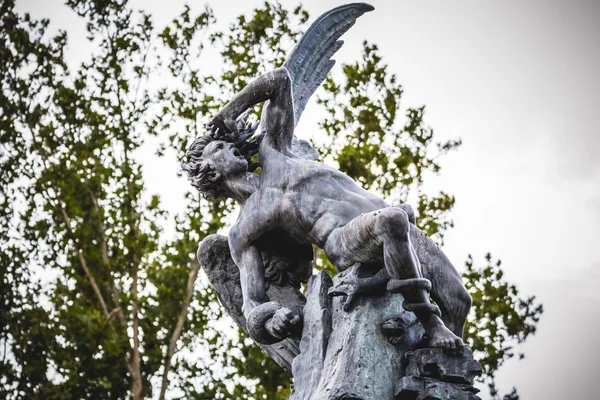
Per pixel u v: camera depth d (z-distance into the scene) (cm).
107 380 1536
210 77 1667
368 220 712
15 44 1741
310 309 755
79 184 1644
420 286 701
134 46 1712
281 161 784
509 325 1454
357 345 715
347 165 1495
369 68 1588
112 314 1573
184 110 1658
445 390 697
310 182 770
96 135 1677
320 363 731
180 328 1559
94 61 1716
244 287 784
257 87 780
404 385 700
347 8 886
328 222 754
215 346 1548
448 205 1537
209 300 1569
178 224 1602
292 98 789
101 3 1720
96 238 1642
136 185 1647
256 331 756
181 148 1659
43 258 1650
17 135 1700
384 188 1528
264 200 777
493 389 1379
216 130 797
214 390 1514
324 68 868
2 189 1680
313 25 871
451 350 704
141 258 1639
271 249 800
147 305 1573
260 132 812
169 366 1548
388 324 719
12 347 1577
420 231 759
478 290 1477
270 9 1664
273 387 1483
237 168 786
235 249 794
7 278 1631
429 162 1550
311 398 716
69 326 1559
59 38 1748
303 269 805
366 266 738
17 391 1567
